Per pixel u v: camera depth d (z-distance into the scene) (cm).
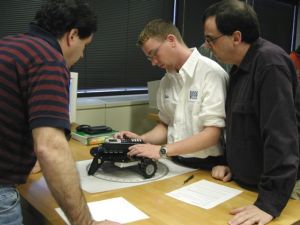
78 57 109
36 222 115
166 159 171
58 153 87
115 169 154
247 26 125
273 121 114
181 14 351
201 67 156
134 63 324
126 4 308
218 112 149
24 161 97
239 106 129
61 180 88
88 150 183
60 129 89
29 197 122
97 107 270
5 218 96
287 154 112
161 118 185
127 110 288
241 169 133
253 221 106
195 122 158
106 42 300
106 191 129
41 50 92
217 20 127
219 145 157
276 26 462
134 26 318
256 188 133
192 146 148
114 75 311
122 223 105
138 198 124
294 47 494
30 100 88
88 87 297
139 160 146
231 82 140
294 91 123
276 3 454
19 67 89
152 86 278
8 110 90
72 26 101
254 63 125
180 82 164
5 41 96
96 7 288
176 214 112
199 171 155
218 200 123
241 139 131
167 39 156
